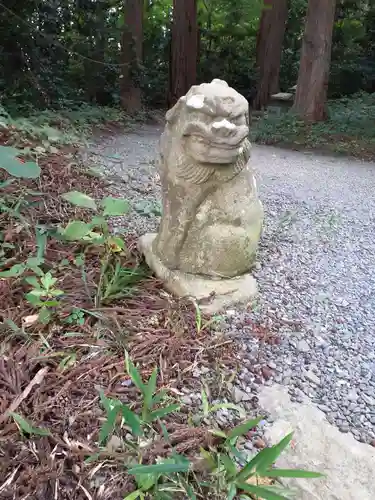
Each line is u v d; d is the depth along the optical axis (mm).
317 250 3377
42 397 1838
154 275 2732
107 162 4719
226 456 1631
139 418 1742
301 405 2008
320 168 5934
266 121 8422
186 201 2445
